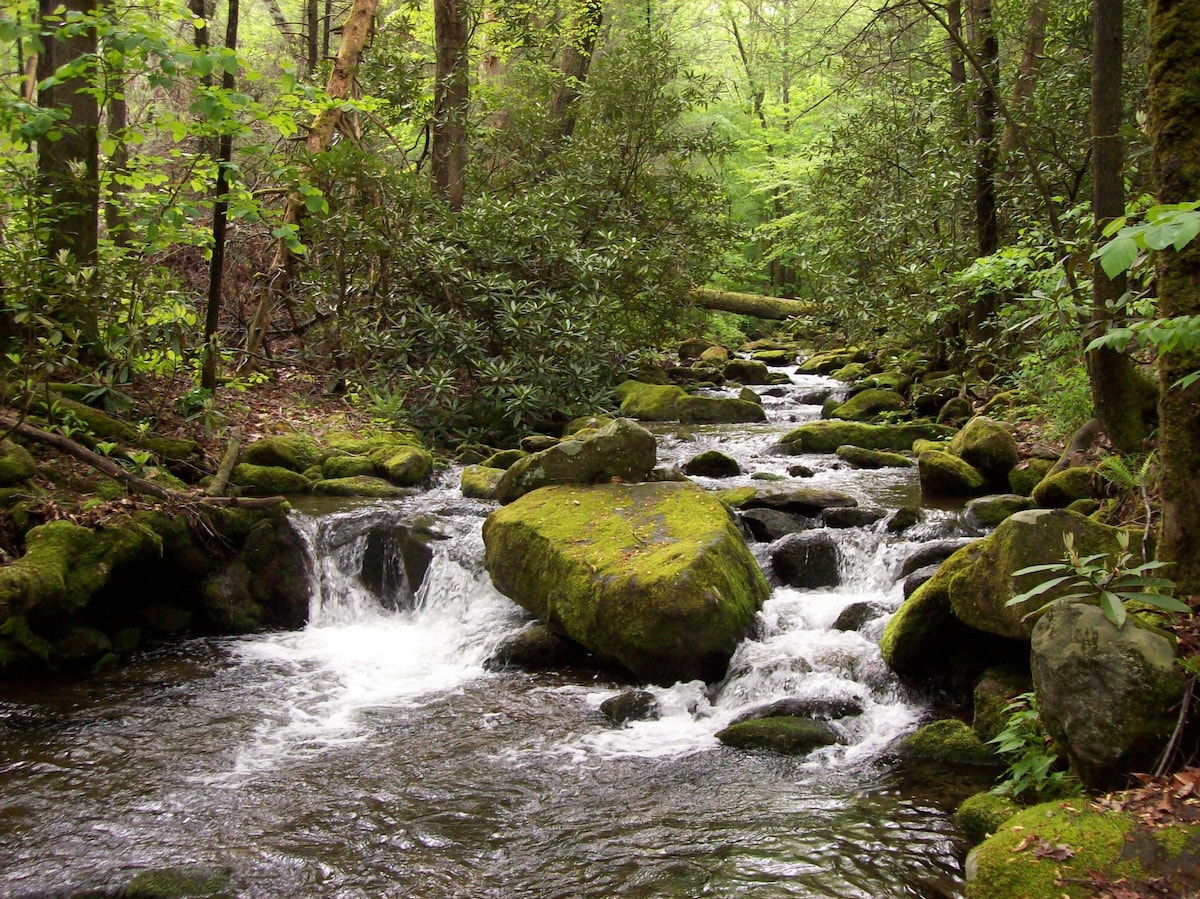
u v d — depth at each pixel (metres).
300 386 11.01
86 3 7.81
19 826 3.86
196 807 4.03
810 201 16.08
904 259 11.81
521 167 14.55
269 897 3.37
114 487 6.54
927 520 6.75
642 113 14.39
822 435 10.05
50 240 7.86
